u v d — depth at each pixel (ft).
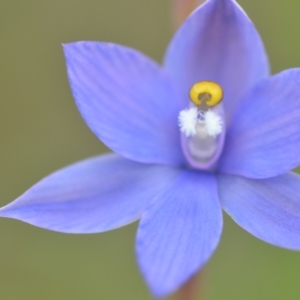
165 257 0.43
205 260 0.43
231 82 0.47
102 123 0.46
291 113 0.46
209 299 0.57
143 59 0.47
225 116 0.47
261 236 0.45
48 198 0.45
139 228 0.45
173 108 0.47
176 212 0.45
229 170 0.47
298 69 0.46
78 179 0.46
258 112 0.47
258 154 0.46
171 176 0.47
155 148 0.47
